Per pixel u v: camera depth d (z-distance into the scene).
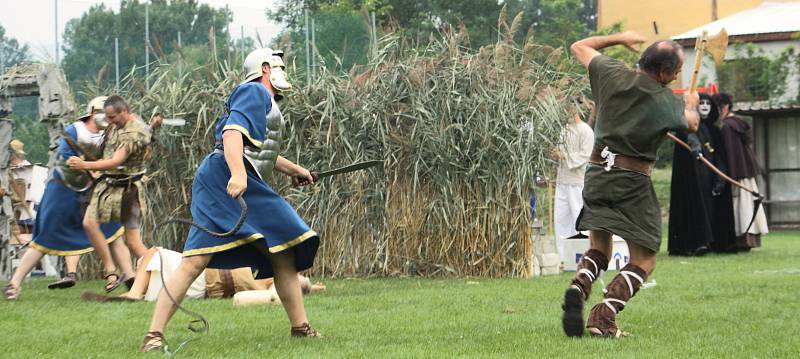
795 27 25.59
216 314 7.43
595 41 6.33
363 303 8.21
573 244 12.36
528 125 11.17
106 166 8.97
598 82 6.20
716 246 15.80
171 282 5.72
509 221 11.19
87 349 5.70
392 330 6.45
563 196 12.83
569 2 40.53
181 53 12.21
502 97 11.15
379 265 11.35
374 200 11.40
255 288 9.00
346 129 11.46
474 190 11.23
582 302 6.01
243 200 5.54
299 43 15.08
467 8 29.19
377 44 11.88
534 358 5.20
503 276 11.16
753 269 11.96
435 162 11.21
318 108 11.54
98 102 9.59
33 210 13.71
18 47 13.57
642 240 6.05
